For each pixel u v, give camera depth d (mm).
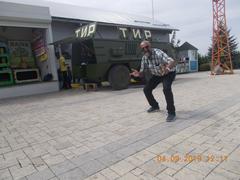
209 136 3439
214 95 6805
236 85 8820
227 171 2438
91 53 9273
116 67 9375
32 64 12289
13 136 4215
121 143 3426
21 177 2654
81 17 13422
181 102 6035
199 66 25203
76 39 9125
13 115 6023
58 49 11984
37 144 3691
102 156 3023
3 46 11016
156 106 5184
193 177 2365
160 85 10117
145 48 4484
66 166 2826
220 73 15844
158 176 2432
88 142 3594
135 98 7219
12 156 3281
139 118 4754
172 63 4266
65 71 11359
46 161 3018
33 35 11977
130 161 2812
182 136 3510
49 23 10781
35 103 7625
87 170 2678
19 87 9750
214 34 16703
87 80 9969
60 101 7684
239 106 5164
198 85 9570
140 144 3318
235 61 30328
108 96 8031
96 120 4875
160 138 3492
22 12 9805
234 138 3301
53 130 4395
